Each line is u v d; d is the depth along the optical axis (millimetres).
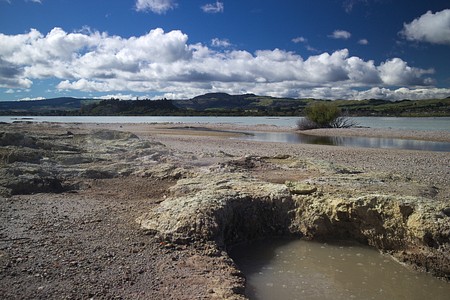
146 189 14617
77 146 22281
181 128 67375
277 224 11805
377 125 79562
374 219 10727
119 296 6840
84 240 9289
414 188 13172
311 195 11992
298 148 33625
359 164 23641
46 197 13078
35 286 6949
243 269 9359
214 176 15000
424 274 9234
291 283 8648
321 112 64062
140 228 10227
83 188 14641
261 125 77812
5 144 20047
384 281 8852
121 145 24000
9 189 13320
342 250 10648
